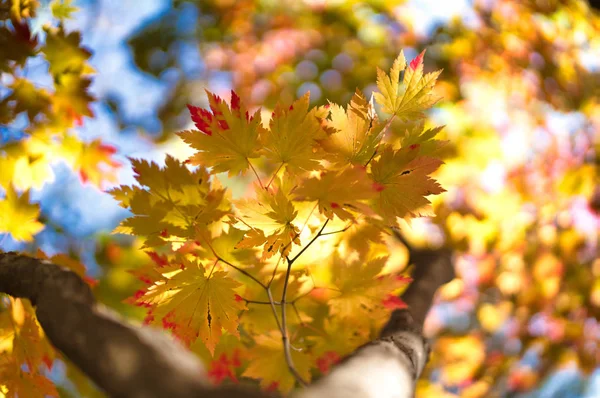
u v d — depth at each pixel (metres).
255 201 0.84
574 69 2.68
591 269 2.51
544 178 2.43
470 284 2.41
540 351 2.52
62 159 1.27
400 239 1.33
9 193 1.10
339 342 1.06
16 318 1.02
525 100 2.52
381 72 0.84
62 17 1.24
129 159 0.90
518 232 2.34
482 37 2.64
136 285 2.11
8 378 0.99
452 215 2.15
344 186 0.79
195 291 0.88
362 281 0.97
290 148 0.85
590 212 2.45
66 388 1.61
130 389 0.73
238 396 0.72
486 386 2.45
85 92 1.23
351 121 0.85
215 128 0.85
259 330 1.04
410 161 0.84
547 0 2.79
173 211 0.91
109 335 0.76
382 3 2.94
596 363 2.49
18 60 1.19
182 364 0.74
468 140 2.29
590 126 2.57
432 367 2.36
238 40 3.23
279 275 1.01
